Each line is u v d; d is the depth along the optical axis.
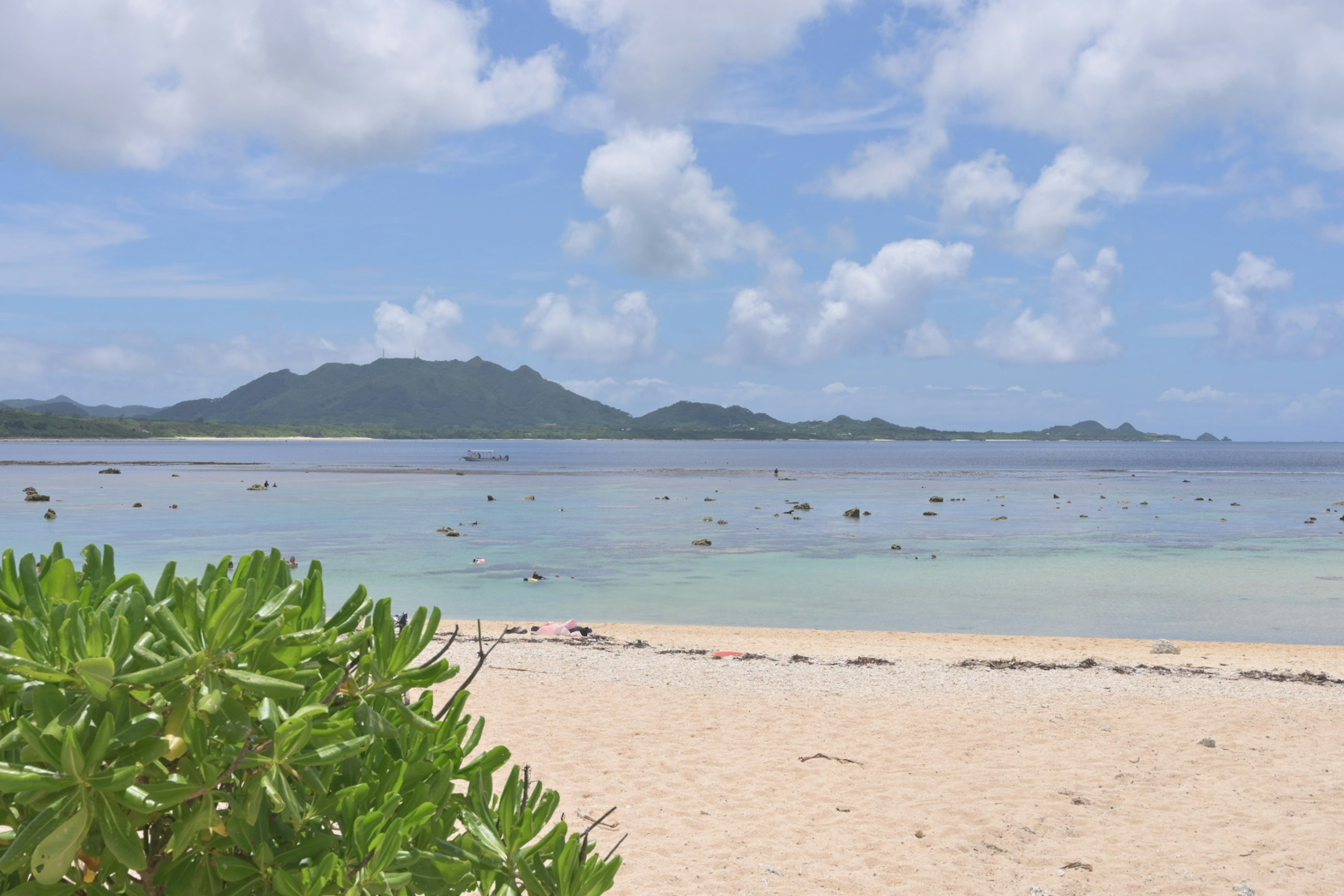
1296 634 22.95
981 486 96.38
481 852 2.69
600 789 9.02
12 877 2.14
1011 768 9.81
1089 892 6.80
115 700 1.98
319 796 2.29
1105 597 28.22
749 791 8.98
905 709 12.44
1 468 128.88
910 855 7.45
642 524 51.75
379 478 109.12
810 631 21.61
